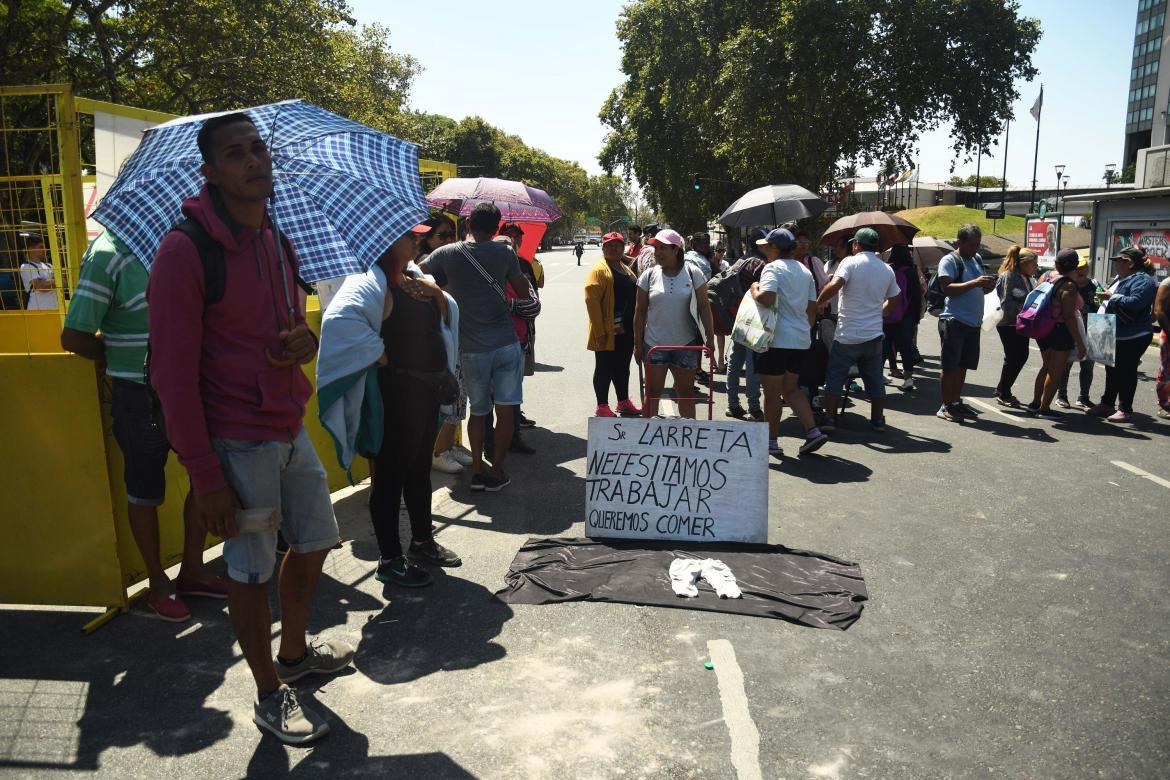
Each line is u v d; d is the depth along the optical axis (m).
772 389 6.79
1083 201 21.20
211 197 2.62
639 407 8.86
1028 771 2.80
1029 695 3.28
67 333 3.58
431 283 4.26
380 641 3.74
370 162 3.72
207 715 3.16
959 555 4.77
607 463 5.04
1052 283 8.44
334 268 3.38
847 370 7.75
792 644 3.70
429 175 8.44
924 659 3.57
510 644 3.71
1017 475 6.40
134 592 4.16
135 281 3.59
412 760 2.87
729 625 3.89
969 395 9.77
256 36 23.20
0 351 4.36
